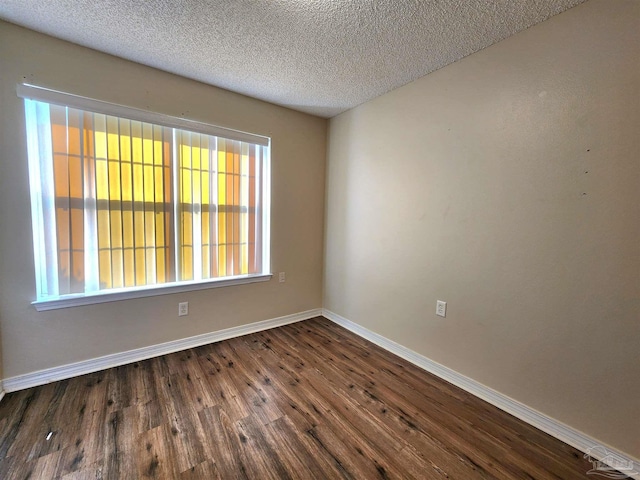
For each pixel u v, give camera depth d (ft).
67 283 6.60
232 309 9.24
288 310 10.57
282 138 9.77
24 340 6.26
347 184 10.04
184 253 8.16
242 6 5.09
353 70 7.22
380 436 5.26
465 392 6.66
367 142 9.20
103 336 7.16
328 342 9.09
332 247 10.84
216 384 6.68
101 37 6.08
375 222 9.02
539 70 5.37
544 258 5.44
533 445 5.14
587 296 4.95
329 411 5.87
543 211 5.42
